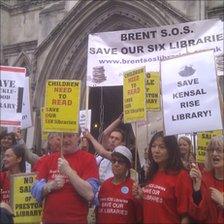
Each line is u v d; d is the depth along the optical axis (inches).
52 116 136.2
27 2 459.8
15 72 167.3
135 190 119.9
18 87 167.0
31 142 363.6
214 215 114.3
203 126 132.9
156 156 120.3
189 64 137.8
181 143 152.5
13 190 136.4
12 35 464.4
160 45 182.7
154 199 116.3
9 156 146.7
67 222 120.5
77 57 398.6
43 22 421.1
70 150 128.4
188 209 113.4
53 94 137.5
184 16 334.3
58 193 122.3
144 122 178.9
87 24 389.7
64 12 411.8
